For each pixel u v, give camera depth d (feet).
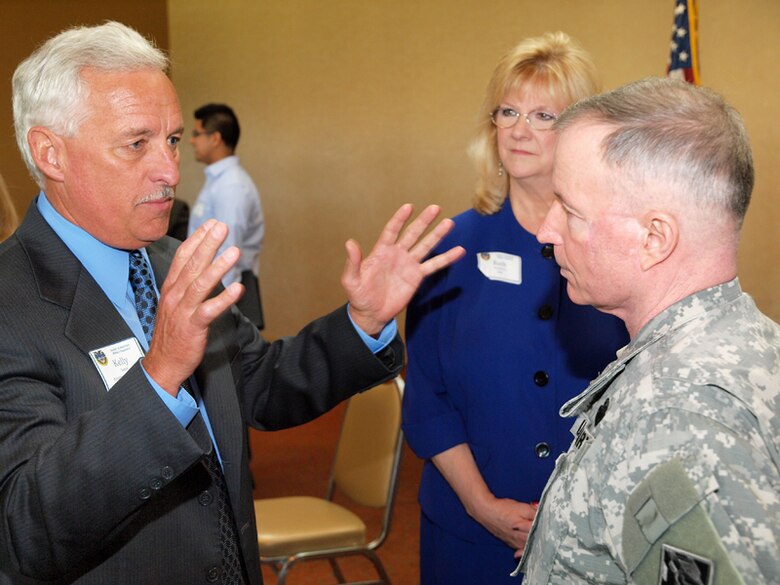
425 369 6.80
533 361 6.40
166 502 4.48
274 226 25.61
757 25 17.89
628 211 3.48
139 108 4.42
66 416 4.28
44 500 3.81
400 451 9.36
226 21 25.55
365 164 24.06
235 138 18.01
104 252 4.75
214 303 3.75
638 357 3.50
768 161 18.07
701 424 3.09
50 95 4.39
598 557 3.45
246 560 4.84
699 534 2.97
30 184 20.45
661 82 3.65
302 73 24.70
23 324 4.28
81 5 23.04
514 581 6.42
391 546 13.08
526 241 6.56
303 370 5.53
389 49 23.34
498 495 6.46
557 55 6.34
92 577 4.29
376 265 5.37
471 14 22.02
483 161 6.69
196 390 4.95
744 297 3.52
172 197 4.66
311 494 15.26
